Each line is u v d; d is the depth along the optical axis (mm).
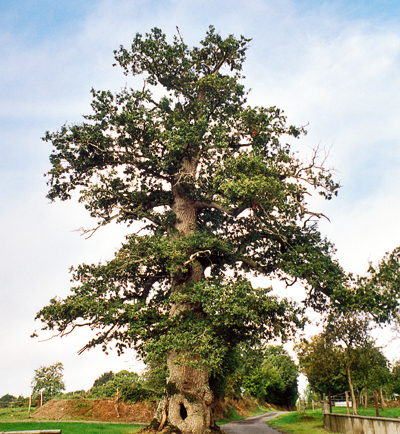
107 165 24906
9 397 47531
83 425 20328
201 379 20047
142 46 25078
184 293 20453
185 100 26281
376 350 24031
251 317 18609
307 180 22172
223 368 21234
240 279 21469
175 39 25656
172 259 20375
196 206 24281
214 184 22000
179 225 23328
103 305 20359
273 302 19516
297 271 21266
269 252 24656
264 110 23609
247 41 26141
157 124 23750
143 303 21203
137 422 27062
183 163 23984
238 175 20844
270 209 21297
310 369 25297
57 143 23469
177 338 18469
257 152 23516
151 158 23281
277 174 22062
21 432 10836
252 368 23516
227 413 42750
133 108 23750
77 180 24875
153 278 23359
